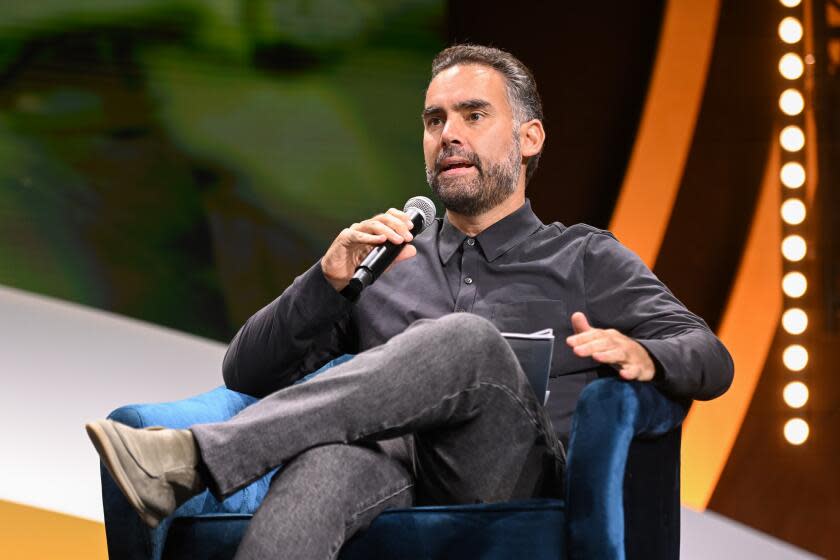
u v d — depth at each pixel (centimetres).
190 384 987
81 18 1077
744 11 1105
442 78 642
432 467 493
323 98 1118
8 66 1066
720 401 1078
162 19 1091
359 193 1118
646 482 500
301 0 1116
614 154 1128
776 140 1094
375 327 618
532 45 1140
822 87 1085
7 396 909
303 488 440
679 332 557
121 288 1066
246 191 1098
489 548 459
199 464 438
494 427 479
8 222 1054
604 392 473
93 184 1070
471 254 626
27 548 755
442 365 461
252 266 1095
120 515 487
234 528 487
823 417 1065
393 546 466
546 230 636
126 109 1080
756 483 1068
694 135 1112
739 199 1102
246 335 586
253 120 1103
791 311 1076
